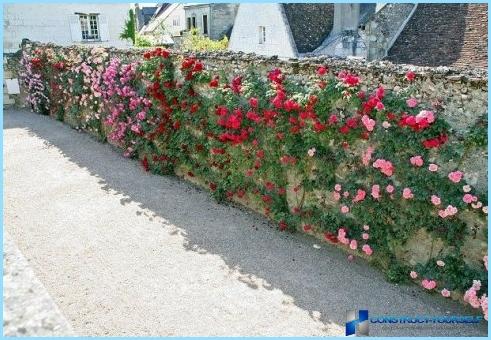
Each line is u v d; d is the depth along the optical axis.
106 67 9.10
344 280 4.70
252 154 6.03
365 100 4.59
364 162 4.69
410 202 4.41
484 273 4.01
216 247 5.38
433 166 4.11
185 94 6.83
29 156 9.03
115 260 5.06
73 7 17.25
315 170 5.30
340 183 5.11
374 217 4.78
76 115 11.09
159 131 7.67
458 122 4.02
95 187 7.29
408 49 12.46
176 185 7.39
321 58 5.45
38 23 16.41
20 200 6.75
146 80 7.86
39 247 5.33
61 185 7.37
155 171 7.94
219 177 6.79
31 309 1.92
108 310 4.19
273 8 16.75
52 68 11.95
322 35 16.86
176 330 3.93
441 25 12.29
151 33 27.22
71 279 4.68
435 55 11.76
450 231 4.14
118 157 8.94
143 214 6.27
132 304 4.28
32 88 13.69
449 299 4.36
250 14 18.11
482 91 3.83
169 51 7.37
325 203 5.34
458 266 4.21
